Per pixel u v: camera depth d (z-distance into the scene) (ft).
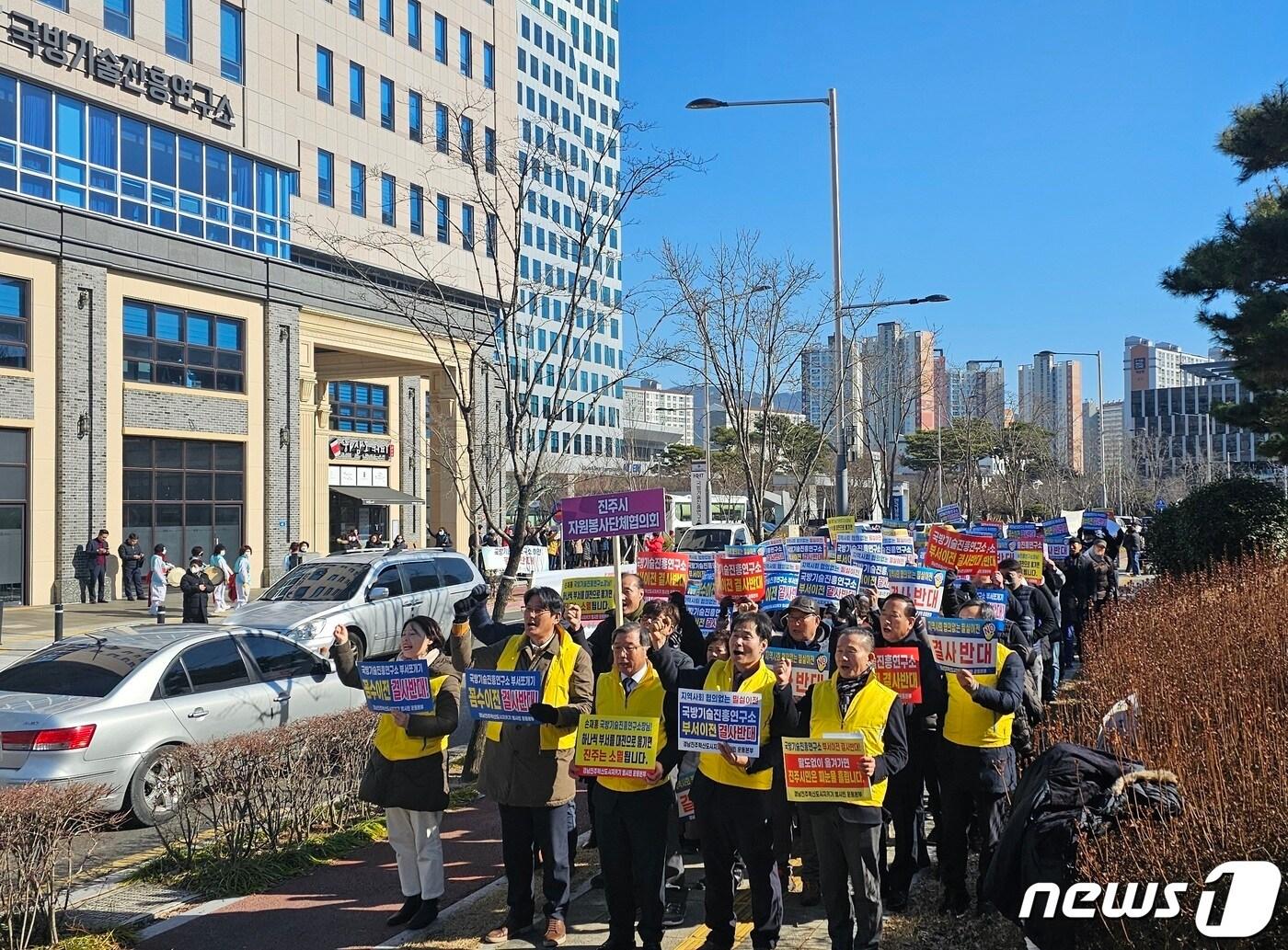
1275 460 78.89
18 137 87.25
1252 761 20.04
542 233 195.42
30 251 86.84
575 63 290.15
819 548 43.45
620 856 19.81
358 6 128.06
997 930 20.44
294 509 111.45
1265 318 58.65
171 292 98.99
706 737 18.93
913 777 22.35
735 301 82.84
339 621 50.93
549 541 115.34
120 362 94.07
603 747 19.62
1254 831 16.76
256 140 113.50
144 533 97.50
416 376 132.57
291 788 26.23
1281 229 57.72
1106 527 83.87
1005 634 28.14
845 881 19.11
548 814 20.95
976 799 21.80
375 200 129.70
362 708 30.12
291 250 118.62
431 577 57.93
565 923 21.63
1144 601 51.01
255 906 23.11
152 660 30.89
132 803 28.96
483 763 21.44
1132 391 374.22
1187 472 214.69
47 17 91.09
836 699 19.66
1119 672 31.45
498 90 147.23
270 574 108.58
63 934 21.30
